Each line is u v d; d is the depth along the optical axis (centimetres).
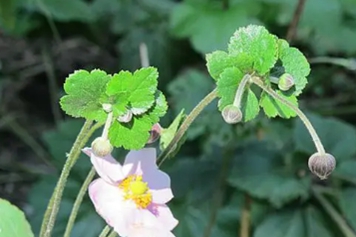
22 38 164
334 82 164
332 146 121
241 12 134
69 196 126
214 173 124
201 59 161
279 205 115
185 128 78
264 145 123
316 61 127
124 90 74
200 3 136
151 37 160
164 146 79
